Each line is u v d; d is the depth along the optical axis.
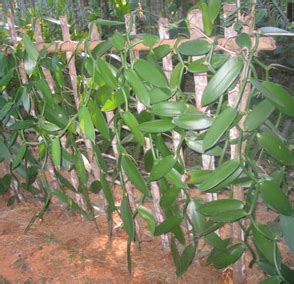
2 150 1.73
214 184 1.13
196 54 1.11
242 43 1.04
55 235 1.84
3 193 2.04
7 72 1.61
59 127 1.52
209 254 1.46
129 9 3.55
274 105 1.06
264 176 1.20
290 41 3.81
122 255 1.67
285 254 1.57
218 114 1.12
